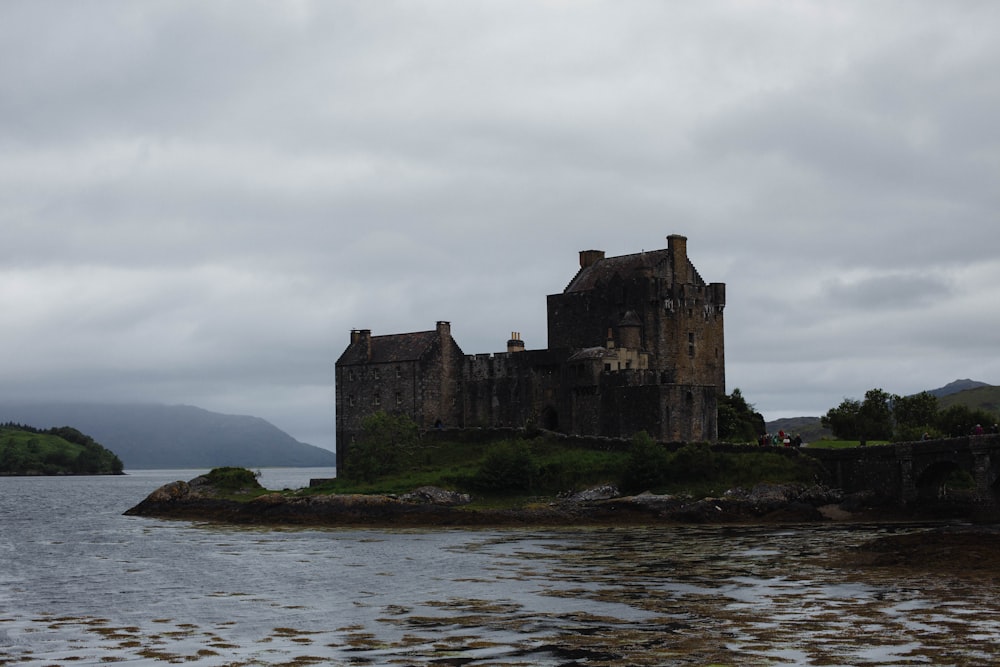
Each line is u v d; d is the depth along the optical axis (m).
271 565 88.44
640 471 134.38
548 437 153.75
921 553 79.81
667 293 165.88
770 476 132.12
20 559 96.38
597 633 55.25
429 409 176.62
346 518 133.62
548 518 127.31
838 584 69.94
